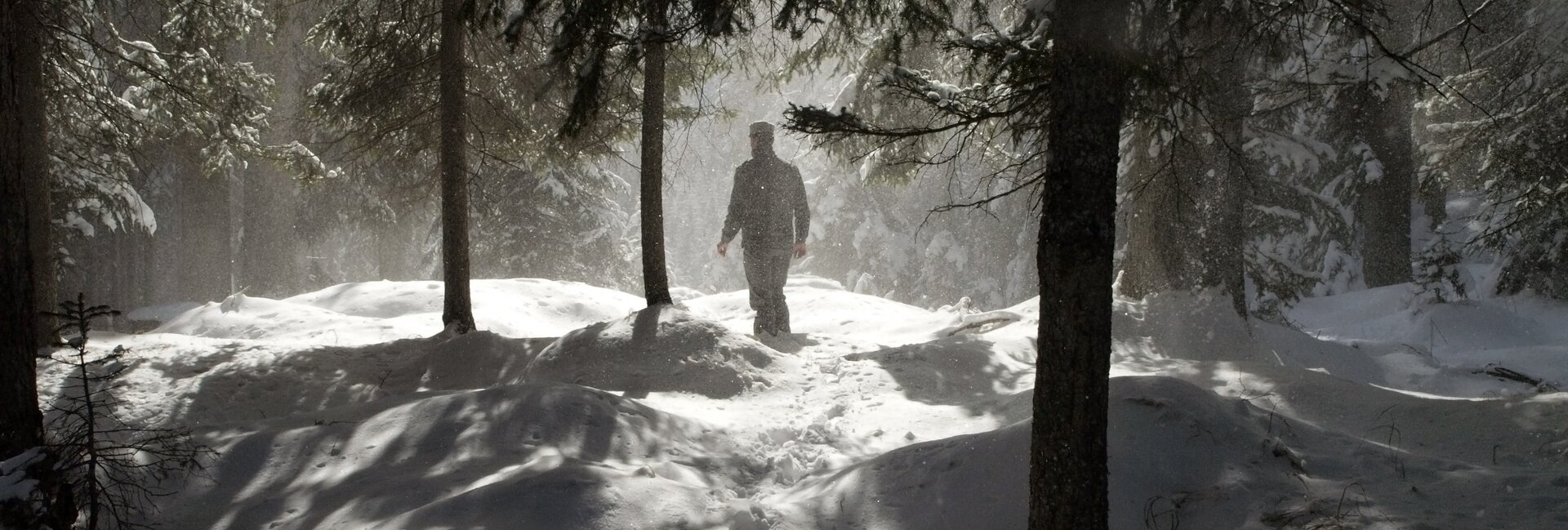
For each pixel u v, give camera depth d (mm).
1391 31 12289
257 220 19656
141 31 12430
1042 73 4445
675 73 9391
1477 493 3674
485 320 11336
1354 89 7453
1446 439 4520
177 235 23531
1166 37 5082
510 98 10297
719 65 8625
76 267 13844
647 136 7777
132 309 21391
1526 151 12750
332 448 4809
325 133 14391
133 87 12273
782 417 5852
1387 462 4109
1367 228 17781
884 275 27875
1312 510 3598
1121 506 3859
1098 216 3096
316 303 12820
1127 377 4938
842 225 28547
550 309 13078
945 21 5340
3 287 4207
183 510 4211
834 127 4305
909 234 28094
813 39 8531
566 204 22297
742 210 8352
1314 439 4488
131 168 13711
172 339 8180
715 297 13703
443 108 8477
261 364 7234
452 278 8469
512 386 5352
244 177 19594
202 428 5238
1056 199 3145
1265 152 10586
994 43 4625
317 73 15867
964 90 4809
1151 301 8820
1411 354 9945
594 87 4801
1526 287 14578
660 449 4871
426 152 10289
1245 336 8344
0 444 4176
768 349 7164
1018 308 9523
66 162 11820
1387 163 17125
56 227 12352
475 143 10500
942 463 4273
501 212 21469
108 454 4617
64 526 3586
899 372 6906
